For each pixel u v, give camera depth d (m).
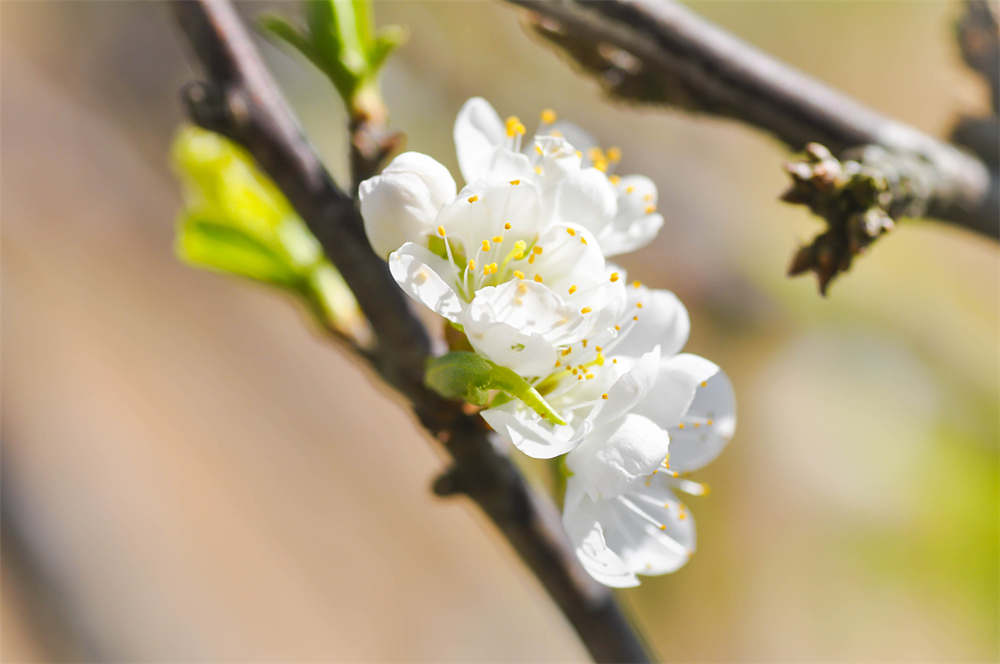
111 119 0.72
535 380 0.34
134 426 0.86
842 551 0.73
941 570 0.71
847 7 0.75
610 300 0.34
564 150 0.35
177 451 0.88
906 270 0.73
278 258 0.37
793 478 0.74
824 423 0.73
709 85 0.38
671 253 0.70
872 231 0.36
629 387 0.34
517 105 0.62
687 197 0.70
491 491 0.35
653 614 0.73
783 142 0.39
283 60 0.64
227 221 0.37
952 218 0.39
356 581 0.92
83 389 0.82
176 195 0.75
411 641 0.90
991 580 0.69
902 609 0.72
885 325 0.72
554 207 0.35
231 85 0.35
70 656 0.59
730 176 0.71
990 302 0.73
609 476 0.34
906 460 0.71
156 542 0.81
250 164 0.36
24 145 0.71
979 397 0.71
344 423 0.91
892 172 0.37
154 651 0.66
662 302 0.35
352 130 0.35
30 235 0.75
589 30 0.37
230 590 0.90
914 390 0.72
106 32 0.72
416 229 0.34
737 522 0.74
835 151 0.38
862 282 0.72
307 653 0.90
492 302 0.34
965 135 0.40
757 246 0.72
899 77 0.75
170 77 0.73
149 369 0.86
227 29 0.35
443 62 0.62
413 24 0.61
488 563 0.95
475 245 0.34
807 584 0.74
